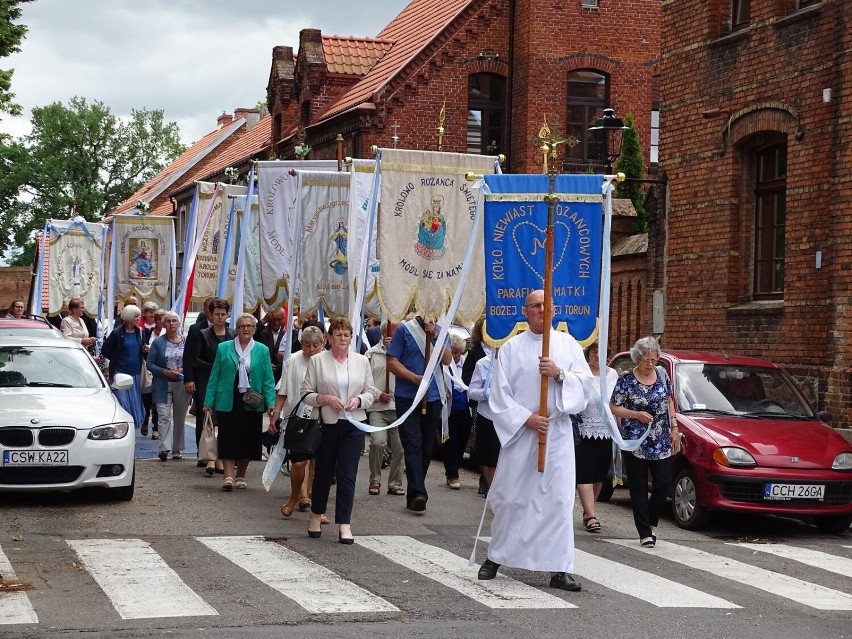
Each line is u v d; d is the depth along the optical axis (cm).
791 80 1802
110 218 2511
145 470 1584
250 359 1398
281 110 3988
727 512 1350
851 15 1670
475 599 860
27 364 1407
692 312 2039
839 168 1688
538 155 3109
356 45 3703
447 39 3169
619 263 2303
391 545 1078
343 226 1683
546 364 902
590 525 1211
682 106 2069
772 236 1909
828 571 1038
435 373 1336
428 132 3169
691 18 2041
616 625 796
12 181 8262
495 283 1130
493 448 1302
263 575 925
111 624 759
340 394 1097
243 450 1405
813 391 1727
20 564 948
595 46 3153
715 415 1323
